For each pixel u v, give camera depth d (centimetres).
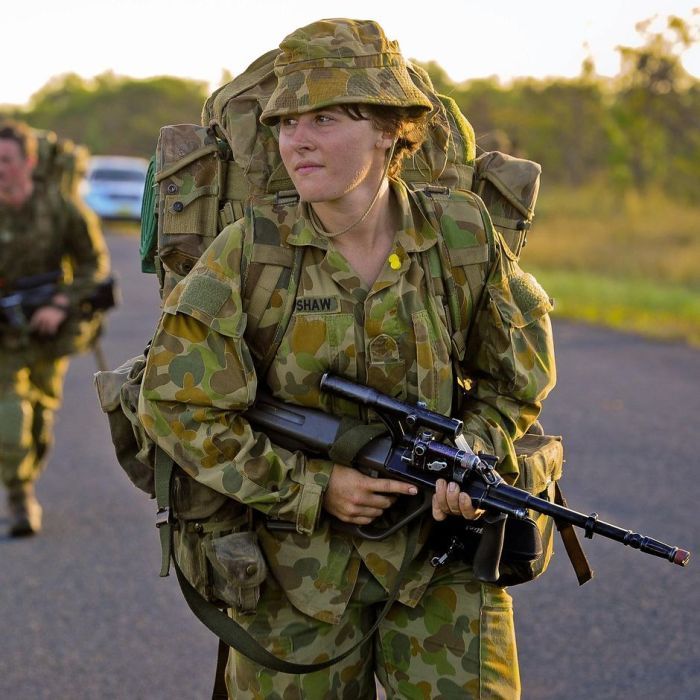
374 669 418
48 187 857
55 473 1023
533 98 4366
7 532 866
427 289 393
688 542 796
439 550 393
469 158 434
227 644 414
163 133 426
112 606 720
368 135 371
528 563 394
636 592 717
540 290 413
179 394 378
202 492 400
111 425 423
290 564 396
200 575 404
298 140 368
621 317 1861
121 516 902
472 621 396
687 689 592
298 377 388
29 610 713
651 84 3478
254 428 398
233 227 387
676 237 2905
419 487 383
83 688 611
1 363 859
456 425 377
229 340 379
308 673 400
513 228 433
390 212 394
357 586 398
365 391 382
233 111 413
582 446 1051
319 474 386
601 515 853
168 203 420
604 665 621
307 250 384
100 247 873
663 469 973
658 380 1358
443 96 437
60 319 853
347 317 384
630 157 3622
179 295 382
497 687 395
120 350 1622
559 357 1516
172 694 606
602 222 3212
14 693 605
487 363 407
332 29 369
